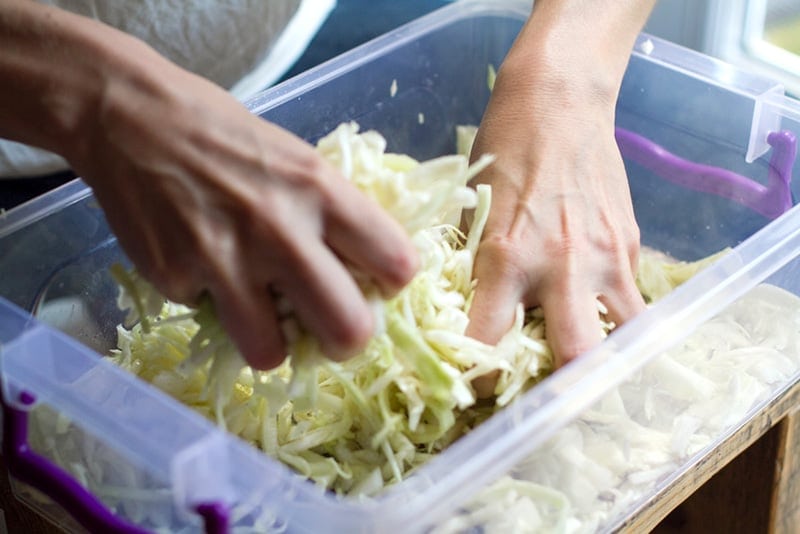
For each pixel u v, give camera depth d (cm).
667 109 81
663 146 82
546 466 62
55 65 56
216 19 86
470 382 65
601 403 63
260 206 54
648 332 62
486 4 85
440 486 56
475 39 86
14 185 88
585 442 64
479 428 58
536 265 66
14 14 57
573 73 71
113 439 56
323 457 64
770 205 78
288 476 55
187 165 54
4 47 57
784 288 70
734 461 75
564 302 65
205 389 60
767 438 73
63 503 58
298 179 55
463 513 59
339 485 64
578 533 63
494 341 65
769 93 77
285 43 90
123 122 55
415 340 62
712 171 80
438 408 62
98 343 73
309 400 62
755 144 78
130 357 68
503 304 65
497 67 87
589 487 64
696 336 68
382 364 62
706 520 78
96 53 56
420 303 64
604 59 73
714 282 65
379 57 82
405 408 64
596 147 70
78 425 61
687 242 82
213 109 55
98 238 72
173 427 55
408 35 83
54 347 59
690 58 80
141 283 60
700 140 80
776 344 70
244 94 88
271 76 90
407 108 85
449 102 87
